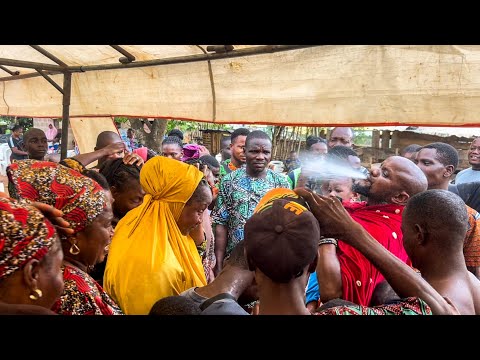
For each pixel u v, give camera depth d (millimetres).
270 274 1152
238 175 3705
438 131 6598
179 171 1932
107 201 1603
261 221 1174
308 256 1150
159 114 3170
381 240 1882
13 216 1084
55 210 1272
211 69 2719
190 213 1989
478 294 1618
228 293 1424
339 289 1777
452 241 1594
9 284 1075
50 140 11641
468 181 4398
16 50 3234
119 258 1798
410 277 1406
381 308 1277
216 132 9047
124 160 2311
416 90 1866
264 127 9695
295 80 2295
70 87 3463
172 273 1778
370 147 7047
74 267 1531
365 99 2027
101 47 2885
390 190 2051
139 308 1726
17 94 4441
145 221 1883
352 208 2115
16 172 1533
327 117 2182
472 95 1739
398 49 1892
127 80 3277
